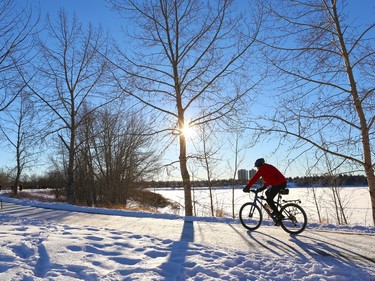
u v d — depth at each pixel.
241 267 5.99
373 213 13.22
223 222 12.06
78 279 4.76
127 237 7.87
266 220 12.22
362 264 6.36
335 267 5.96
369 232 9.80
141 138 23.84
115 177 31.41
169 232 9.57
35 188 64.88
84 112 28.55
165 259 6.09
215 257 6.43
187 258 6.19
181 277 5.29
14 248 6.04
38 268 5.25
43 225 9.44
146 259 6.03
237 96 16.33
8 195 35.50
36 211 14.77
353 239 8.65
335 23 13.53
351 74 13.29
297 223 9.44
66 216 12.92
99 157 32.53
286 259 6.61
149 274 5.20
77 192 35.06
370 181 13.27
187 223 11.52
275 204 9.70
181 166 16.88
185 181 16.70
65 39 23.47
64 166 35.38
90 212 14.62
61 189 45.06
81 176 33.78
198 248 7.06
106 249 6.50
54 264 5.34
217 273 5.49
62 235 7.46
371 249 7.52
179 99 16.89
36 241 6.63
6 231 7.75
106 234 8.09
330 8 13.52
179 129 16.97
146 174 30.09
